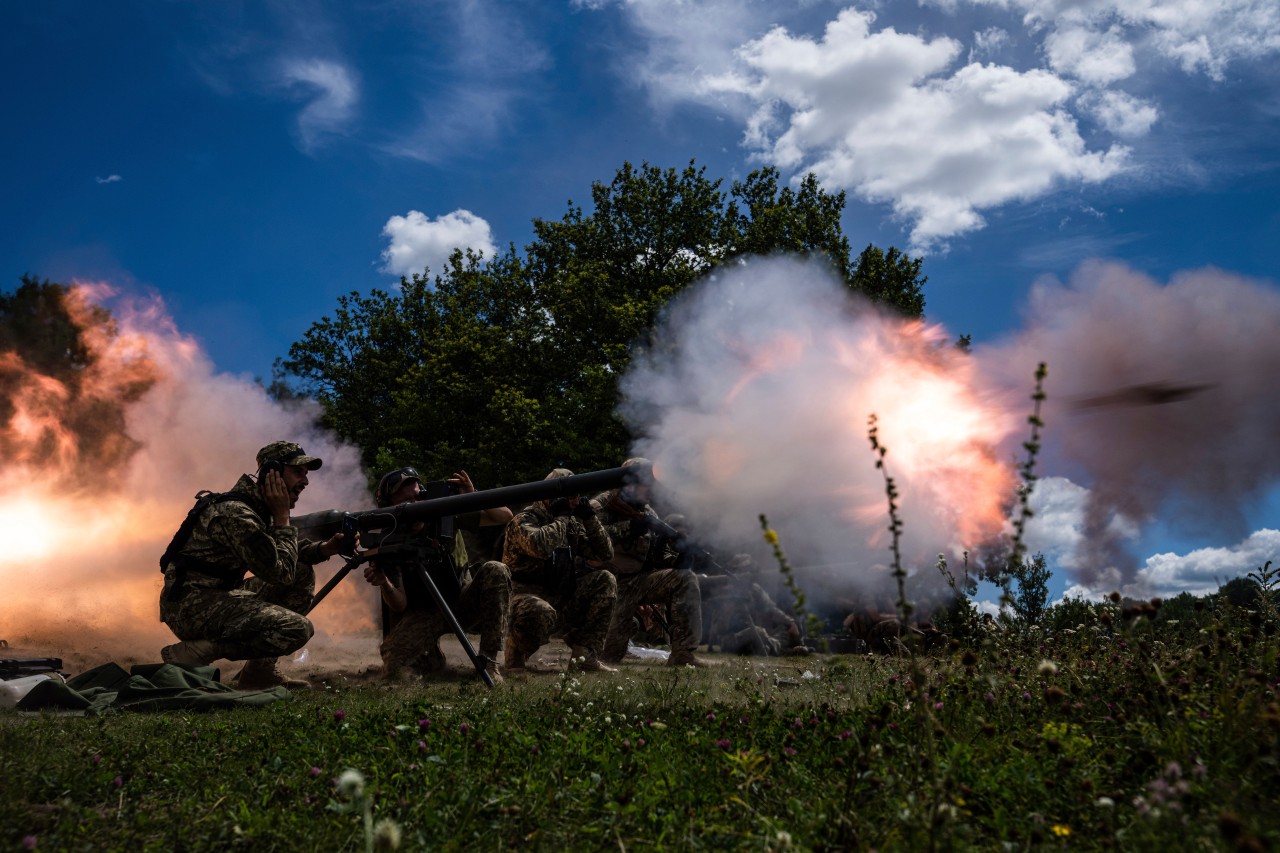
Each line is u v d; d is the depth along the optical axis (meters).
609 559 9.30
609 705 5.10
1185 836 2.41
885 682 5.59
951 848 2.52
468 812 3.02
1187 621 5.07
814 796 3.18
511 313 35.22
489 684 7.18
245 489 7.56
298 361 38.69
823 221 27.47
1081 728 3.75
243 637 7.29
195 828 3.12
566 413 28.03
